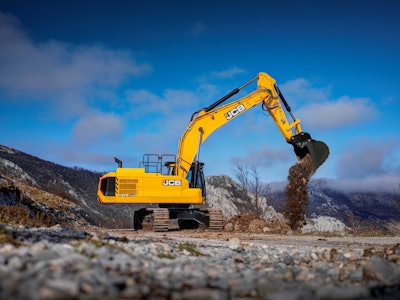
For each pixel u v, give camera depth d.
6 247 5.71
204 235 20.25
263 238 17.64
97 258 5.88
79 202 79.88
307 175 24.83
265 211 35.28
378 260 6.56
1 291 3.72
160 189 25.34
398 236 18.75
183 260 7.42
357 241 15.45
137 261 6.18
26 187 40.62
